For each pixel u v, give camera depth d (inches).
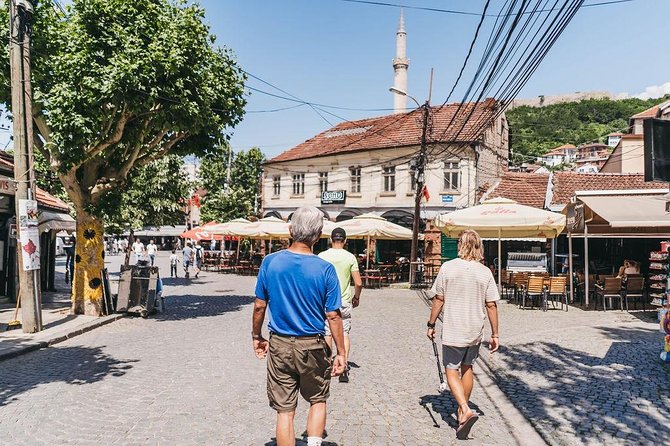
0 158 587.2
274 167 1432.1
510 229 666.2
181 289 804.0
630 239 789.2
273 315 144.5
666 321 303.4
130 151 518.0
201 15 469.1
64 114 409.7
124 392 240.7
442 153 1066.1
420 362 311.4
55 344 363.9
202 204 1784.0
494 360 313.0
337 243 262.4
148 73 415.2
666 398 230.7
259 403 224.4
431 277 924.0
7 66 447.8
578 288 669.9
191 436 184.2
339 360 146.9
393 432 192.7
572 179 918.4
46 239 704.4
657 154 260.1
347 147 1261.1
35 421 199.6
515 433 192.9
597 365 295.4
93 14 411.5
